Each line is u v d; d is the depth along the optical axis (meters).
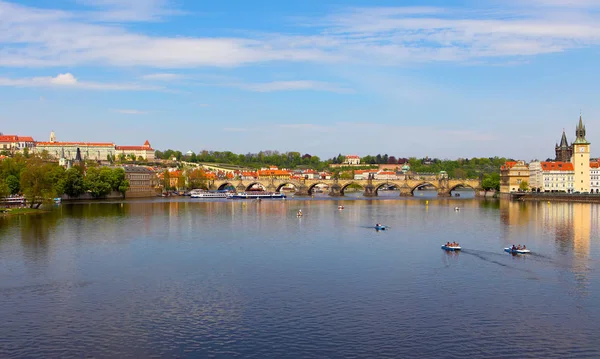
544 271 151.25
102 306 119.62
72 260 168.12
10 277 145.50
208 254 178.50
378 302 121.31
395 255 176.00
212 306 119.19
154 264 162.00
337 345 97.62
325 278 143.50
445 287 133.88
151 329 105.44
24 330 105.12
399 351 95.06
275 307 118.06
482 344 98.00
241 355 93.56
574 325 107.12
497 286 134.88
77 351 95.50
